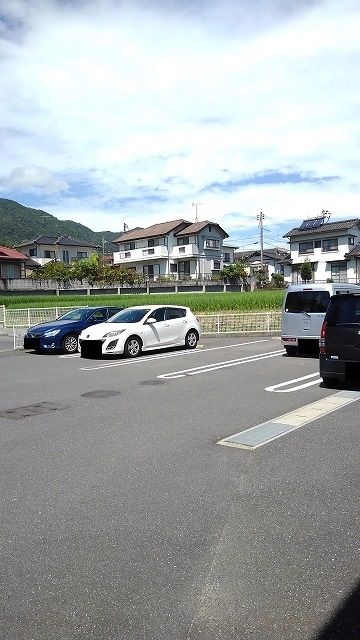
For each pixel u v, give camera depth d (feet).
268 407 23.17
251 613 8.38
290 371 33.76
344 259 151.53
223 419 21.11
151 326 45.16
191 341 48.96
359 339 26.12
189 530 11.27
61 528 11.53
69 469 15.42
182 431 19.39
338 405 23.20
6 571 9.83
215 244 188.24
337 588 9.00
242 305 76.74
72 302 90.07
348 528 11.19
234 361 39.11
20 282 127.75
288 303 42.32
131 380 31.63
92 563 10.02
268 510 12.17
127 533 11.21
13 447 17.85
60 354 48.29
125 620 8.30
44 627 8.18
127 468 15.37
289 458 15.87
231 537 10.90
